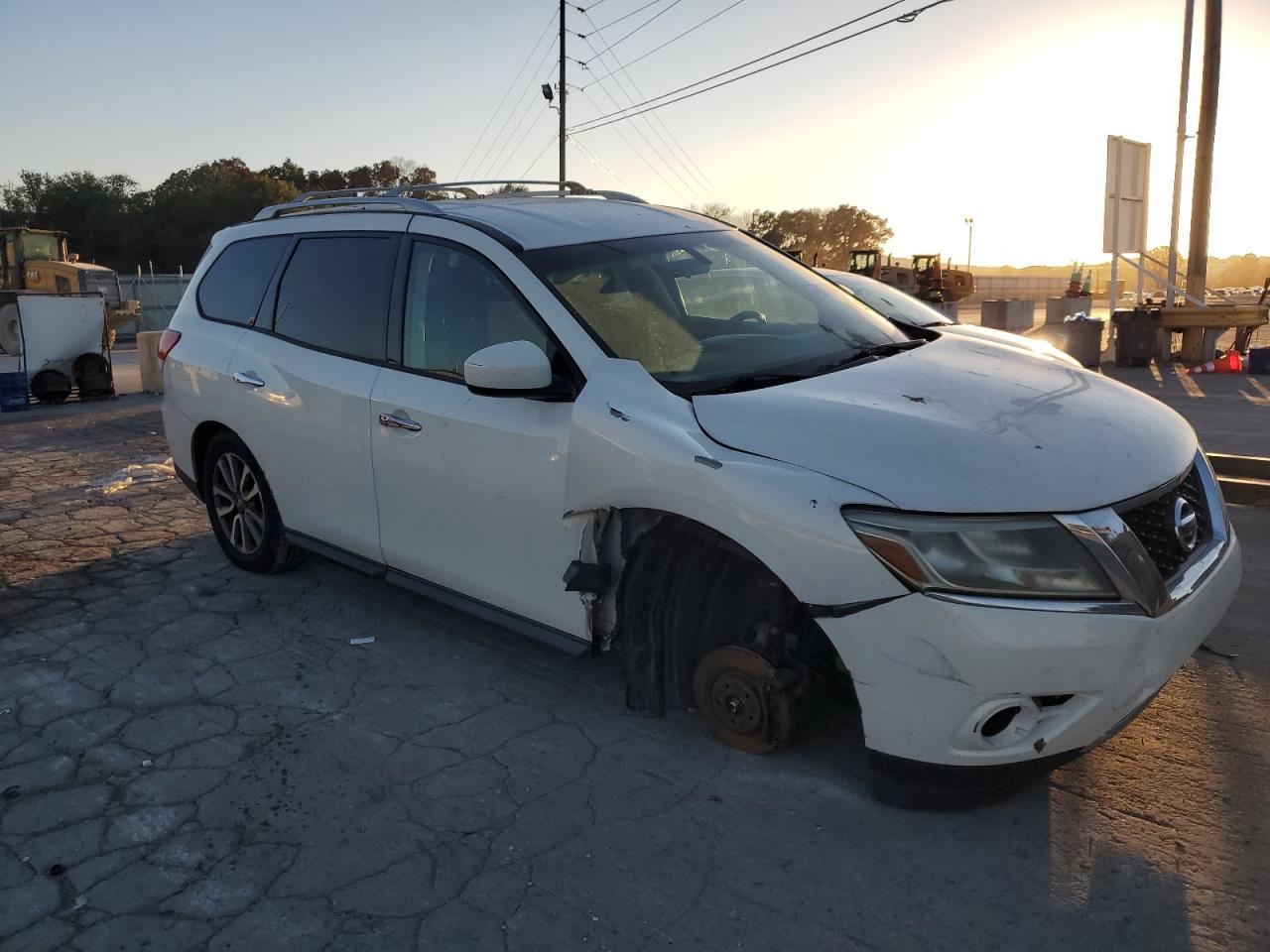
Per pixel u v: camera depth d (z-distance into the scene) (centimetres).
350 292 415
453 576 375
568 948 240
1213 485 316
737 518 276
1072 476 263
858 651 264
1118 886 258
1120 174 1794
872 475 262
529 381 312
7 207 6650
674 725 345
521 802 302
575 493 317
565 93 3659
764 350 348
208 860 277
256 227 489
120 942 245
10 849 284
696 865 270
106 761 331
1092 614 249
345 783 315
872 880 262
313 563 527
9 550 564
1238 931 240
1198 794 297
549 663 399
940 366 338
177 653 418
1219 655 391
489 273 361
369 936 245
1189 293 1702
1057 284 6769
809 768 315
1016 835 280
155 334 1490
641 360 327
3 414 1262
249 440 459
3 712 367
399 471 382
